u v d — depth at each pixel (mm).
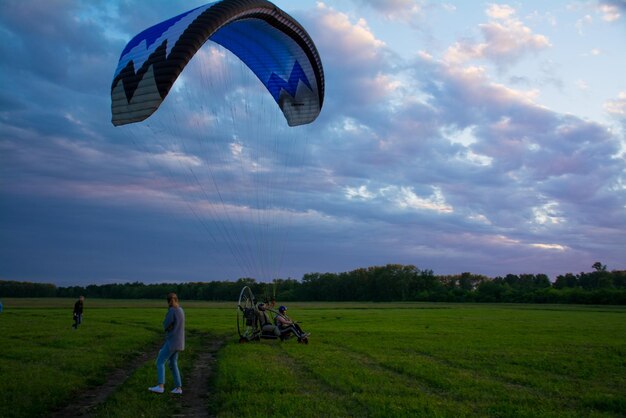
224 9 16578
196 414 10906
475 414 10836
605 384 14812
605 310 72125
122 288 169000
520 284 163000
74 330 28453
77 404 11734
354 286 143125
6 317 41031
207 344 23594
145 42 17031
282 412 10578
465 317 48500
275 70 23188
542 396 13133
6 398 11352
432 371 15750
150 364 16078
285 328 23344
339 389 13109
